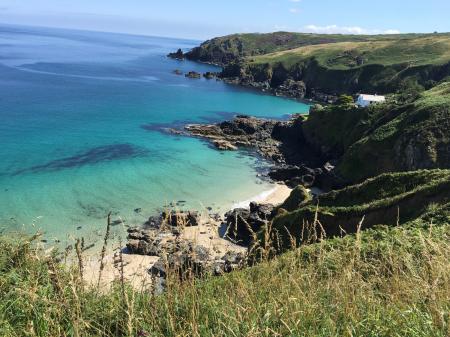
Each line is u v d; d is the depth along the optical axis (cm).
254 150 8356
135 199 5297
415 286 717
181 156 7388
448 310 634
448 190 3019
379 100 11550
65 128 8375
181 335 610
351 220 3281
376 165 6619
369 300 693
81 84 14050
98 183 5709
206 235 4081
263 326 601
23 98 10806
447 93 8100
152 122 9631
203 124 9762
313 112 9419
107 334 658
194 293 733
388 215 3180
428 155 6081
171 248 872
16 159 6247
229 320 613
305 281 780
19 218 4422
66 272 795
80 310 664
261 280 791
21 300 691
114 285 838
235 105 13300
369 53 17988
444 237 1389
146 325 645
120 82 15438
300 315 625
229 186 6200
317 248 1242
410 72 15112
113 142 7750
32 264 837
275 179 6731
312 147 9144
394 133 6681
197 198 5609
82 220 4509
